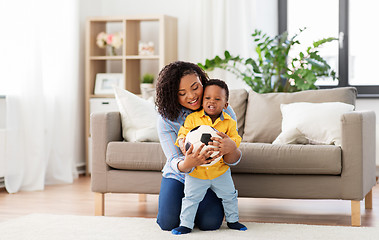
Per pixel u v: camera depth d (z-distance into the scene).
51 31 4.55
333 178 2.76
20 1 4.15
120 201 3.62
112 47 5.08
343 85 4.89
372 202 3.47
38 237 2.50
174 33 5.04
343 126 2.74
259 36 4.89
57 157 4.56
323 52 4.98
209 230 2.57
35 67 4.24
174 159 2.45
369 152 2.94
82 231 2.61
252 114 3.49
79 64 5.13
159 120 2.55
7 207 3.43
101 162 3.07
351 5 4.91
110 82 5.03
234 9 4.90
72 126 4.72
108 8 5.47
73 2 4.75
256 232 2.53
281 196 2.82
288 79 4.33
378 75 4.87
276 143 3.12
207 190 2.60
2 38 4.09
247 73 4.83
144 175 3.00
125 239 2.43
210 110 2.39
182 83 2.40
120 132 3.26
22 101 4.17
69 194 3.95
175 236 2.45
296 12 5.07
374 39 4.87
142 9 5.36
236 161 2.45
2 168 4.04
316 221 2.93
